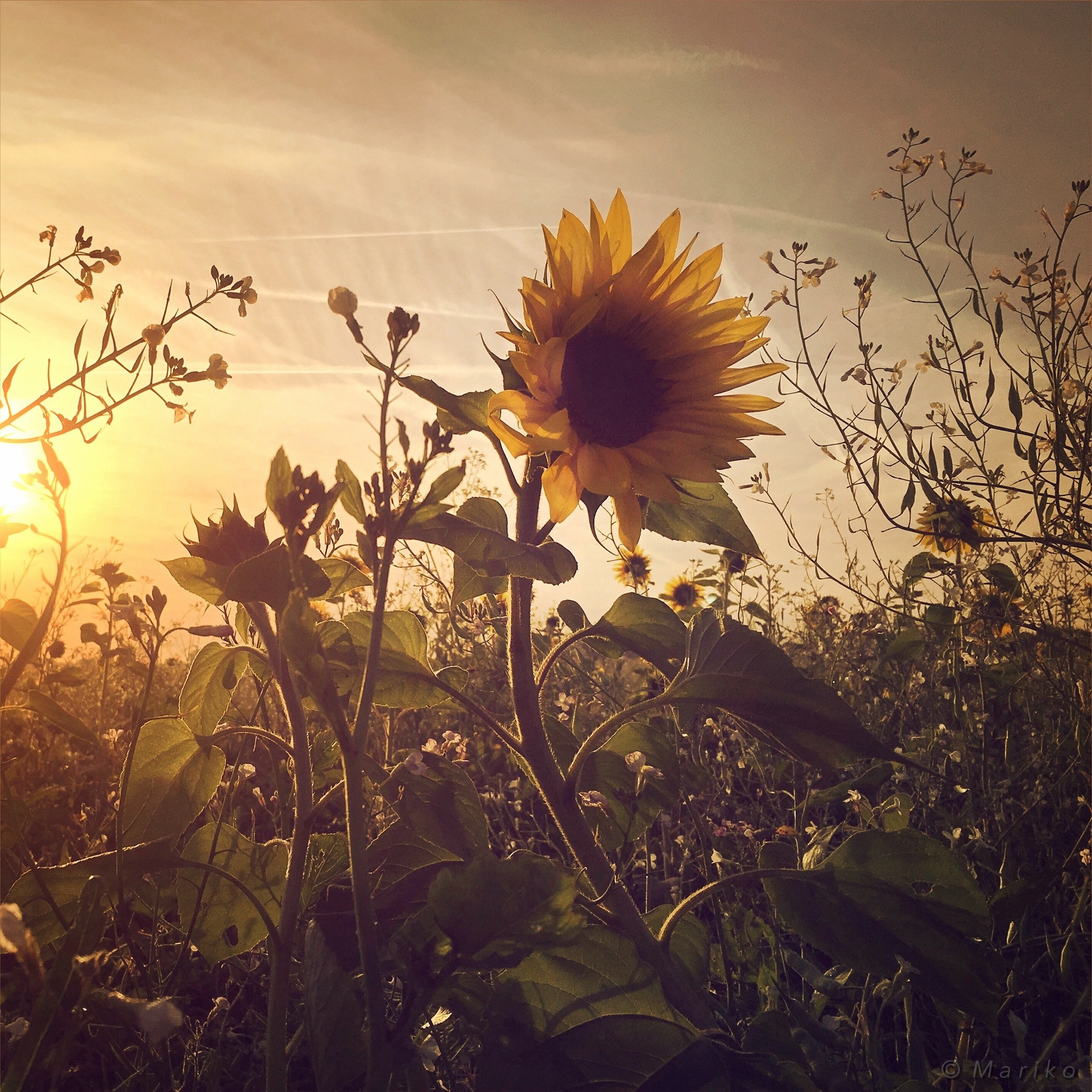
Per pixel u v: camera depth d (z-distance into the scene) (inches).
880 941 21.4
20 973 20.0
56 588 20.5
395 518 17.8
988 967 21.0
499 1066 19.2
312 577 19.1
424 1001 17.1
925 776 35.6
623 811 26.2
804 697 21.7
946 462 33.8
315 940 19.9
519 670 22.5
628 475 23.0
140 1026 15.9
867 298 35.3
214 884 22.1
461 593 24.2
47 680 23.0
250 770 29.1
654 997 20.0
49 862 28.2
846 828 32.8
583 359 24.6
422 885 21.7
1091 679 32.8
